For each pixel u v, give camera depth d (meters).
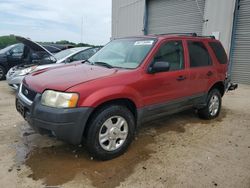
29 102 3.26
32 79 3.55
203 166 3.28
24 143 3.84
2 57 10.21
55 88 3.03
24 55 8.66
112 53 4.38
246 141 4.16
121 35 16.39
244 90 9.01
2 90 7.87
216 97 5.35
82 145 3.62
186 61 4.43
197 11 11.85
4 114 5.23
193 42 4.69
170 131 4.55
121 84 3.35
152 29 14.38
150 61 3.79
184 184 2.86
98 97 3.08
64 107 2.95
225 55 5.52
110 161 3.35
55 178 2.92
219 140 4.18
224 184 2.88
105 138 3.30
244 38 10.24
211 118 5.33
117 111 3.34
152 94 3.79
